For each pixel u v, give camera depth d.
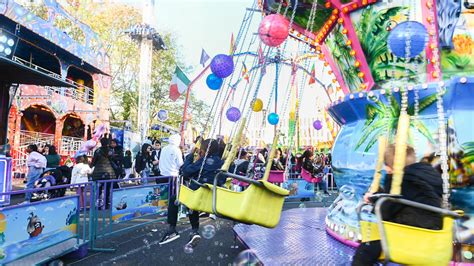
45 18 21.38
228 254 4.68
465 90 3.36
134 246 5.09
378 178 2.51
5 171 8.01
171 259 4.43
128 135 18.17
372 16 4.01
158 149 11.54
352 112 4.32
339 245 4.21
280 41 3.39
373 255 2.37
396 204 2.37
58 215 4.20
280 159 11.09
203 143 4.56
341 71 4.75
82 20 27.44
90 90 21.47
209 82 5.19
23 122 19.70
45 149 12.39
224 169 3.38
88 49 19.86
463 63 3.59
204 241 5.46
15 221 3.56
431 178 2.33
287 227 5.17
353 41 4.24
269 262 3.59
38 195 6.91
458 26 3.57
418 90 3.53
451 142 3.40
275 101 8.59
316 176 11.21
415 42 2.66
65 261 4.33
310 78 8.36
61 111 18.69
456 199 3.38
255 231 4.94
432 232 2.11
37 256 3.91
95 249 4.79
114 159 9.23
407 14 3.77
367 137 4.04
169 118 30.38
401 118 2.37
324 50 5.11
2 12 12.44
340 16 4.27
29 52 17.27
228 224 6.96
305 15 4.90
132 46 28.42
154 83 30.36
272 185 3.17
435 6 3.56
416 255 2.10
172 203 5.00
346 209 4.36
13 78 8.61
